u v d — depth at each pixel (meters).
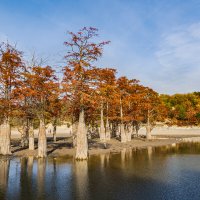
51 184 20.31
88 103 33.75
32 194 17.86
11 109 34.84
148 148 45.50
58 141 56.59
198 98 119.69
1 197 17.23
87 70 31.48
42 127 33.78
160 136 76.69
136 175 23.36
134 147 47.06
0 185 20.03
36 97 34.03
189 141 60.44
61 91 32.22
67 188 19.20
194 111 103.94
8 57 33.28
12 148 41.94
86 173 24.17
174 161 31.00
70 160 31.23
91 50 31.42
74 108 37.16
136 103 58.59
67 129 96.56
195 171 25.12
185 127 99.69
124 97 56.09
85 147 32.03
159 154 37.31
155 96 66.94
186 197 17.11
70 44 31.50
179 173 24.25
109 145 49.38
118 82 54.84
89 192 18.23
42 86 33.59
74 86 31.77
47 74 33.00
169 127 99.12
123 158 33.25
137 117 58.50
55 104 36.12
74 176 22.95
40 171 25.02
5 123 35.09
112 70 42.91
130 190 18.72
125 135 54.97
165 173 24.20
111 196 17.33
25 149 40.62
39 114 34.00
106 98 45.25
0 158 32.47
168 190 18.69
